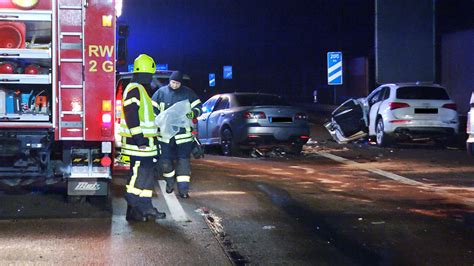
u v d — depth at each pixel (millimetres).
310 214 8867
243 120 15258
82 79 8406
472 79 26031
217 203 9508
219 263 6590
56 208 9023
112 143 8695
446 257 6898
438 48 27922
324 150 17062
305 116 15680
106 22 8422
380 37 22422
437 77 28031
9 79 8305
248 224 8227
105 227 8008
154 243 7297
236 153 16000
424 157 15484
